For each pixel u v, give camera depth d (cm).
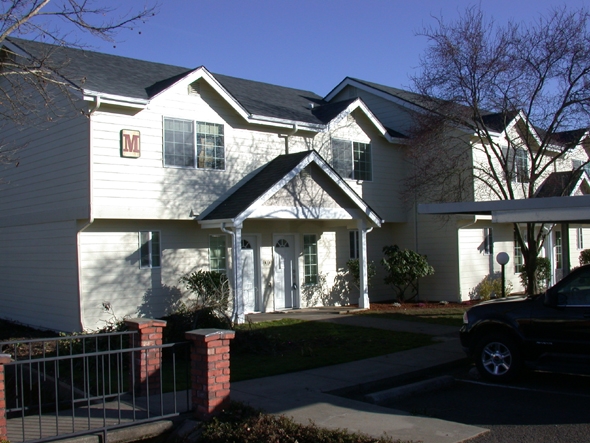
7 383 1089
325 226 1928
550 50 1573
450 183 1939
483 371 937
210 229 1648
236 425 671
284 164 1655
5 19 1023
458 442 632
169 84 1518
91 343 1166
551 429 684
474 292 2081
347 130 1967
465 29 1861
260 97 1933
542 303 895
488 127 1972
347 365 1029
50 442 629
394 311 1797
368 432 659
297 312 1781
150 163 1484
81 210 1409
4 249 1784
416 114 1892
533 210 1007
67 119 1461
